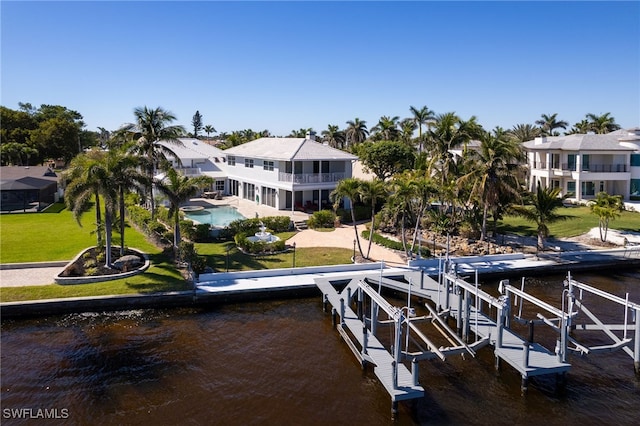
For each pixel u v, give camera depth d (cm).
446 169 4034
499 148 3259
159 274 2684
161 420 1493
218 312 2384
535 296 2684
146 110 4141
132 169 2795
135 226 4081
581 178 5328
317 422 1502
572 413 1577
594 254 3312
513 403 1628
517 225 4334
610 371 1855
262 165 5044
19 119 9006
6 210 4806
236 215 4491
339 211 4369
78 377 1734
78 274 2605
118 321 2239
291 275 2795
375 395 1662
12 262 2830
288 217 4031
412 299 2684
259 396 1641
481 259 3130
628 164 5409
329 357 1938
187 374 1777
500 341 1848
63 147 8619
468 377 1800
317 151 4791
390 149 5991
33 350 1934
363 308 2350
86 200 2616
